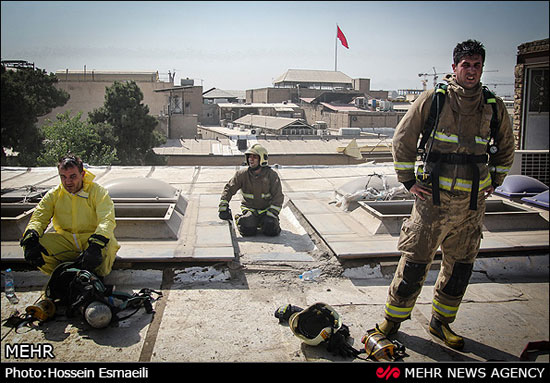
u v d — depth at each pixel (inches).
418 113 132.6
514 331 151.6
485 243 208.1
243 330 150.4
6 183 338.3
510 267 199.8
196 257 189.2
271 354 137.8
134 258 185.9
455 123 129.6
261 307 166.2
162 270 188.5
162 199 249.3
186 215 255.9
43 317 151.0
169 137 1968.5
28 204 230.5
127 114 1173.1
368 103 2768.2
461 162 130.1
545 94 374.6
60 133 930.7
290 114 3073.3
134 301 162.2
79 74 2108.8
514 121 384.8
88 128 1003.3
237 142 1676.9
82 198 168.6
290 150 1660.9
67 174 162.2
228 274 190.4
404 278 138.3
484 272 197.3
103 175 377.4
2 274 180.9
